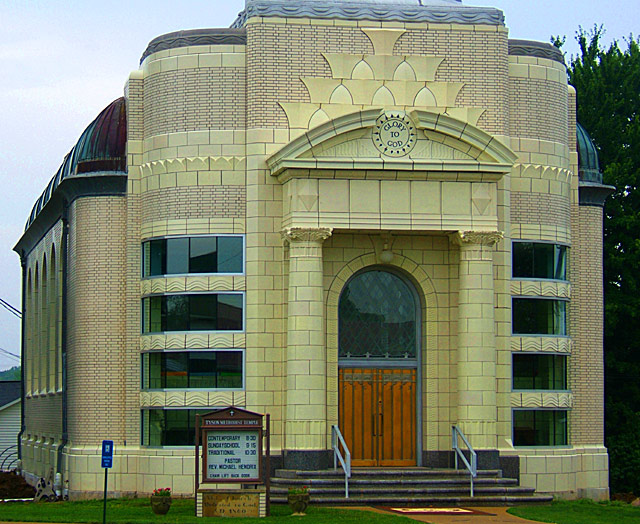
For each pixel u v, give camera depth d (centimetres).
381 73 3844
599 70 5706
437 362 3809
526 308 3928
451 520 3056
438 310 3822
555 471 3878
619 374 5306
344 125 3653
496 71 3909
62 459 4109
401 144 3709
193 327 3788
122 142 4038
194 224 3797
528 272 3931
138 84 3994
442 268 3834
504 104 3909
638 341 5266
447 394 3806
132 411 3897
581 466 4069
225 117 3819
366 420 3828
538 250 3950
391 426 3838
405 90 3844
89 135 4091
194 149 3822
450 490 3475
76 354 3991
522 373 3916
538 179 3966
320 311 3625
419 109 3744
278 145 3781
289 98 3806
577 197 4175
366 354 3850
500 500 3472
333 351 3775
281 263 3753
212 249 3788
